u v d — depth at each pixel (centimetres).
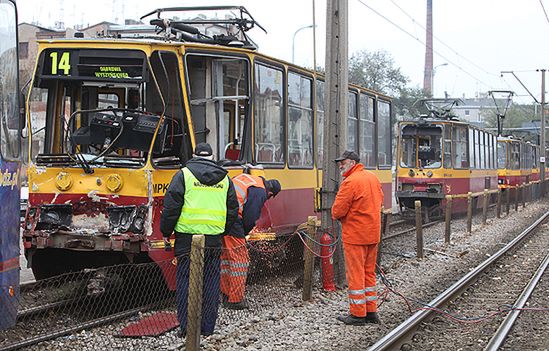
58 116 979
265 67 1101
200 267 698
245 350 761
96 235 891
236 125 1039
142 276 935
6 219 725
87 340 771
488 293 1176
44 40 930
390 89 5891
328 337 833
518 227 2377
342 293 1102
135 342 769
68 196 912
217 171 791
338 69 1138
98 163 911
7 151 732
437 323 946
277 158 1154
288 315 937
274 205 1142
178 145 952
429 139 2547
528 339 868
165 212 770
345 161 897
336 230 1127
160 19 1023
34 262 970
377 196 898
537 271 1391
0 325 718
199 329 703
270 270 1179
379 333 862
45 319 858
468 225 2092
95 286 999
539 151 5091
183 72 930
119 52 916
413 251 1641
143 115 905
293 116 1220
